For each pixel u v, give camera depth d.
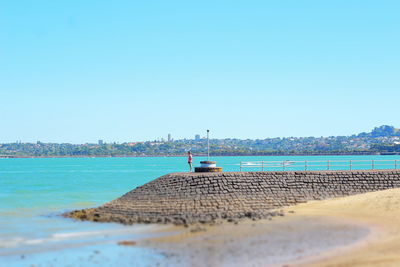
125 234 34.47
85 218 42.75
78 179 114.12
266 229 34.66
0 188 83.00
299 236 31.95
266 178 50.09
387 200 43.88
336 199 48.59
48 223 40.44
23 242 32.38
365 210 41.28
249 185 49.00
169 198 46.78
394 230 33.22
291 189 50.12
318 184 51.38
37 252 29.44
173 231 35.06
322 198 49.78
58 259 27.56
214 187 47.81
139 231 35.47
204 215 41.75
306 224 36.41
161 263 25.81
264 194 48.75
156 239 32.34
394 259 25.47
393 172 53.84
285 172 51.25
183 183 48.09
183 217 40.91
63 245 31.31
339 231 33.38
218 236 32.56
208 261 25.91
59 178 119.50
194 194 46.97
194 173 50.88
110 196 66.75
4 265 26.39
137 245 30.66
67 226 38.59
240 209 45.47
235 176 49.19
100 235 34.31
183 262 25.86
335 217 39.16
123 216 42.75
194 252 28.08
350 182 52.28
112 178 118.81
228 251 28.11
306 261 25.48
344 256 26.34
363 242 29.69
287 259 25.97
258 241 30.67
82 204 56.16
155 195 47.62
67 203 57.28
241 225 36.56
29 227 38.34
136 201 47.16
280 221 38.06
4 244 31.72
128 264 25.89
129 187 85.50
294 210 43.72
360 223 36.19
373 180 53.00
